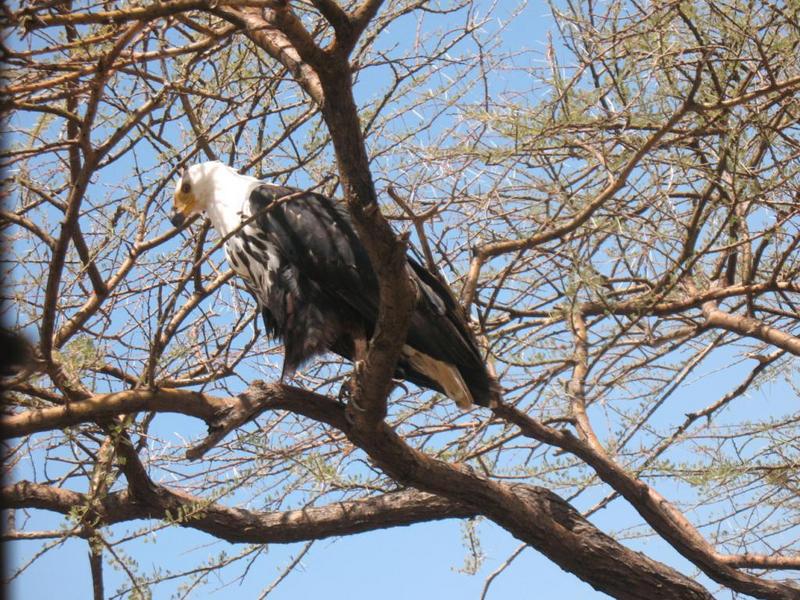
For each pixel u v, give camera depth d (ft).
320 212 34.14
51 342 27.53
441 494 31.96
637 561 34.24
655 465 35.45
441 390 34.32
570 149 35.94
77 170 30.17
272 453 34.17
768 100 32.99
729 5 32.89
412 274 31.83
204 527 32.94
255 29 24.30
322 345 33.63
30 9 23.53
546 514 33.73
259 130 38.29
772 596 35.83
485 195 34.45
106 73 26.07
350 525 33.94
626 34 33.17
